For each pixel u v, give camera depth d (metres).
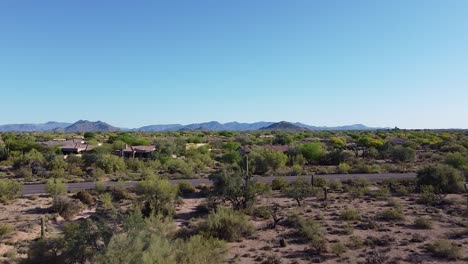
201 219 29.22
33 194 39.97
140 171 58.28
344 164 57.59
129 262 14.62
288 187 41.25
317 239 23.27
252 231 25.69
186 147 86.44
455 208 32.31
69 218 31.39
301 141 111.38
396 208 32.19
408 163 66.00
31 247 18.75
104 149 74.38
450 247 21.12
